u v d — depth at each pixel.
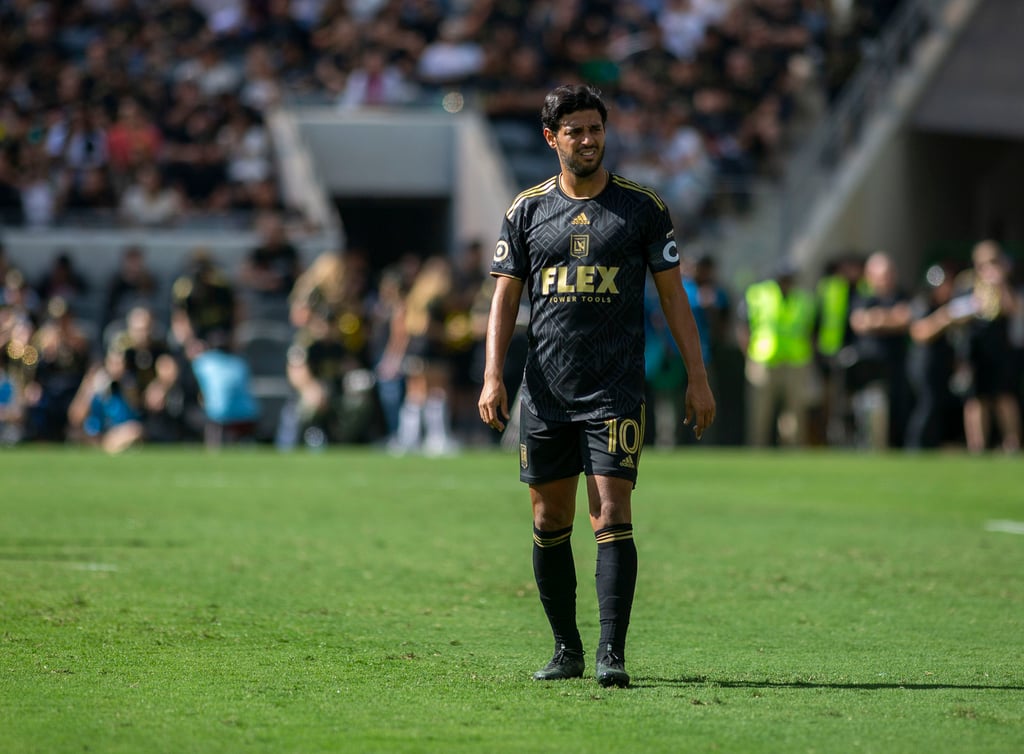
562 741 17.02
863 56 100.25
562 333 20.45
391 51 107.12
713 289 76.94
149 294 87.19
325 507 43.81
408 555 33.53
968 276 84.44
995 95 92.94
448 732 17.39
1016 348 80.06
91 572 29.92
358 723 17.81
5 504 42.88
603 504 20.33
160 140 100.88
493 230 93.69
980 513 43.88
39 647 22.25
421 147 103.88
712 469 61.19
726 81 101.75
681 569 31.91
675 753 16.50
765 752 16.58
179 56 108.94
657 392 77.12
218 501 44.97
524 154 101.62
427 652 22.53
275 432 82.12
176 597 27.19
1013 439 73.00
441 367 74.38
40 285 89.75
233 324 74.62
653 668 21.58
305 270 91.06
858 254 96.31
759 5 104.62
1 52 108.06
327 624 24.83
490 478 54.97
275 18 110.81
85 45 112.19
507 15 107.75
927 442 75.12
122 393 73.06
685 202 93.94
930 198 98.81
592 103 20.38
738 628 25.06
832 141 97.44
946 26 95.44
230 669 20.95
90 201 95.00
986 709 18.84
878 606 27.30
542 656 22.34
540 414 20.70
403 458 65.88
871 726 17.84
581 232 20.39
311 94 103.94
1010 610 26.94
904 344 80.56
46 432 76.06
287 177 100.75
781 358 76.94
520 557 33.38
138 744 16.67
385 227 116.25
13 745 16.56
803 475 58.09
